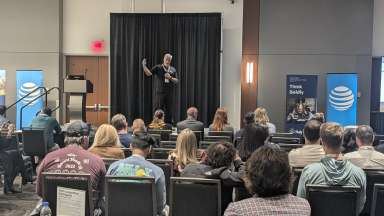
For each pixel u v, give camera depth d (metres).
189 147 3.61
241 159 3.56
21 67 10.12
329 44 9.56
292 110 8.95
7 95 10.12
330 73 9.23
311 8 9.57
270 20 9.64
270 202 1.68
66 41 10.20
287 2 9.59
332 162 2.70
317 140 3.41
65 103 10.21
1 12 10.09
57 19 10.02
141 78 9.72
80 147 2.99
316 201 2.60
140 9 10.05
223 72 9.94
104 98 10.38
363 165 3.41
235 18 9.89
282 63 9.64
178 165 3.56
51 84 10.09
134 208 2.83
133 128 5.18
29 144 6.25
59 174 2.73
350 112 8.97
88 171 2.87
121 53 9.74
